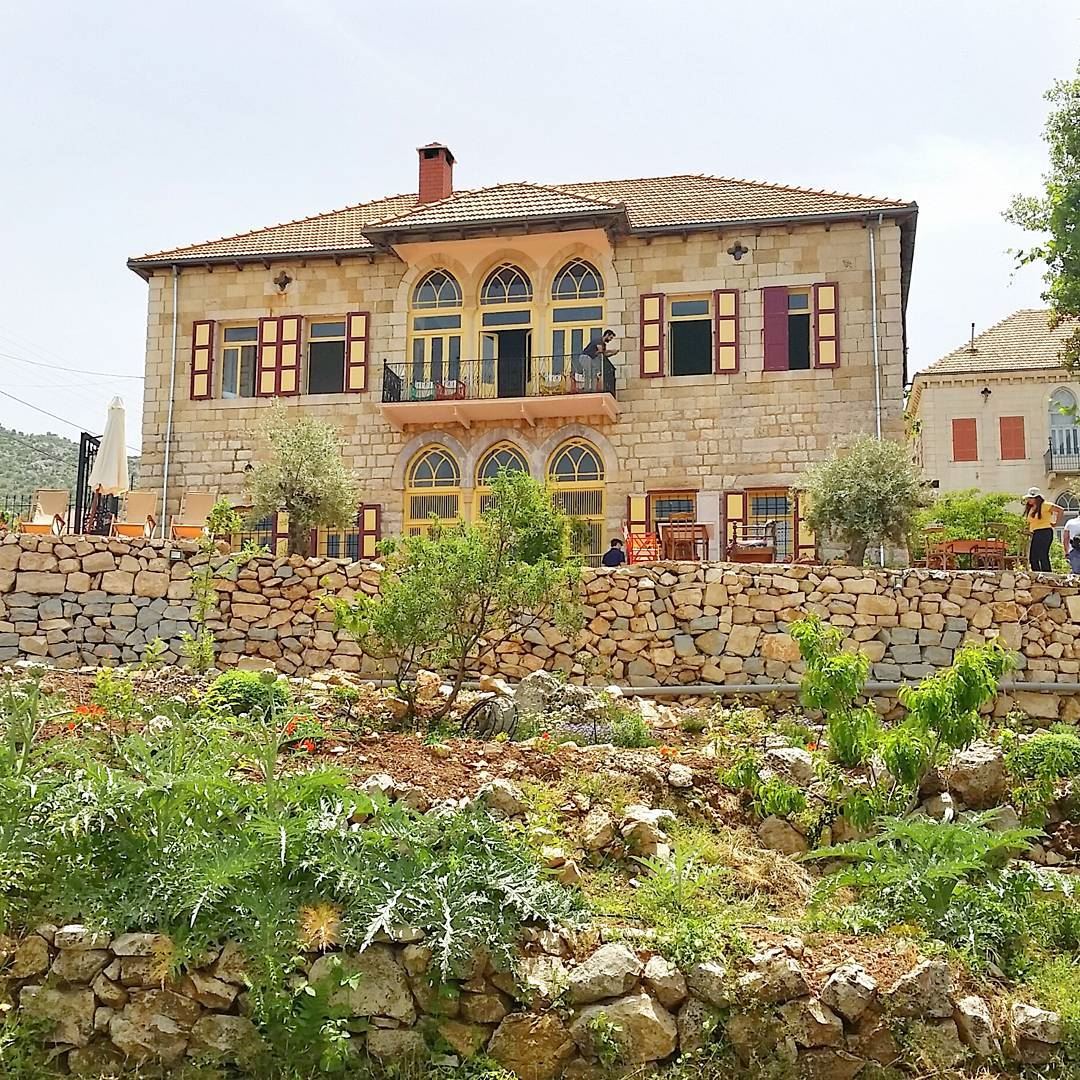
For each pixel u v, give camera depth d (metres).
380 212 27.73
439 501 24.73
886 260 23.81
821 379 23.66
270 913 6.85
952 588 14.92
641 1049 6.78
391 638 11.91
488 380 24.92
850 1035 6.92
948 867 7.92
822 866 9.23
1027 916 8.17
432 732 11.20
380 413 24.97
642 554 20.17
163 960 6.77
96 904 7.05
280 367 25.48
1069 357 22.98
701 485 23.78
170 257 25.89
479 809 8.28
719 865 8.53
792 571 15.13
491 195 25.47
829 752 10.30
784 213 24.20
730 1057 6.85
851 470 20.09
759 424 23.77
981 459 40.47
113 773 7.74
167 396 25.66
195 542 15.92
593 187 27.42
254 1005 6.68
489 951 7.01
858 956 7.44
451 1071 6.66
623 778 9.52
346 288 25.61
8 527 20.36
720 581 15.16
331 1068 6.54
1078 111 21.34
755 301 24.16
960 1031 6.98
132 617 15.34
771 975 7.02
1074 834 9.85
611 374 24.28
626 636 15.12
